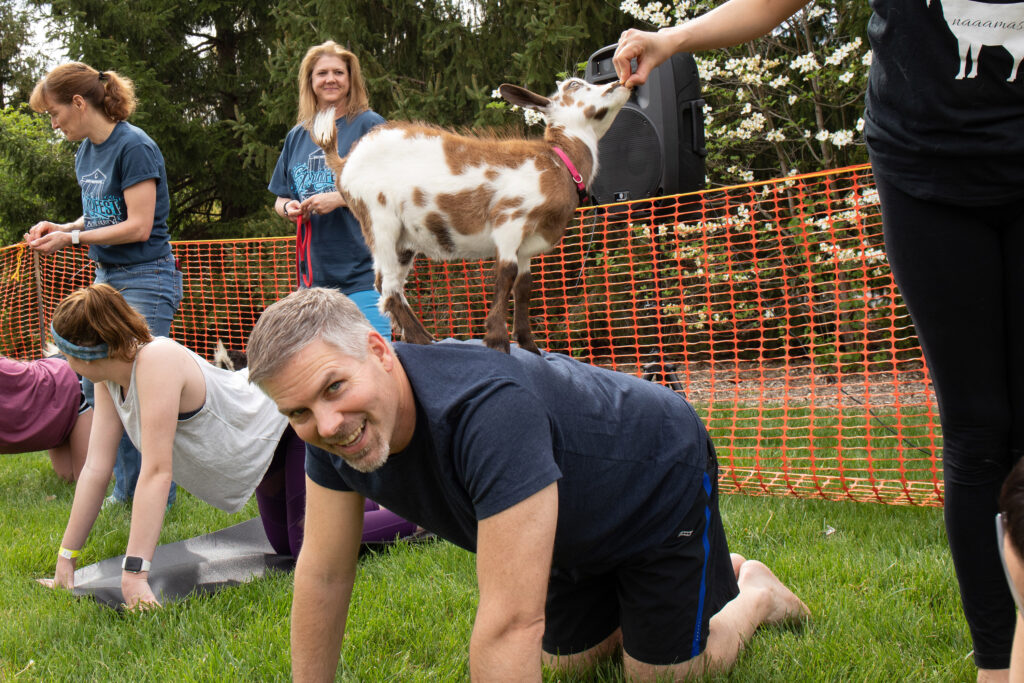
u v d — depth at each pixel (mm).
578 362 2248
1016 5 1738
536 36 8883
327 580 2027
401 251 1994
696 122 5512
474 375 1785
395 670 2469
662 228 5547
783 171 7965
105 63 12336
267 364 1595
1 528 4074
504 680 1692
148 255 4477
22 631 2822
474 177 1865
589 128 2039
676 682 2299
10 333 8188
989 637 2086
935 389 2105
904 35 1869
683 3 7254
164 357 3119
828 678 2275
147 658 2615
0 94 16016
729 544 3451
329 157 2113
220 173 13703
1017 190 1846
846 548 3285
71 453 5039
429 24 10203
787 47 8016
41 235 4242
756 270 6160
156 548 3701
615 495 2090
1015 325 1982
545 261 6918
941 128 1858
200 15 13883
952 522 2092
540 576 1710
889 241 2072
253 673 2477
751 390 7273
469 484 1743
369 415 1667
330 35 10070
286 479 3529
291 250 8805
